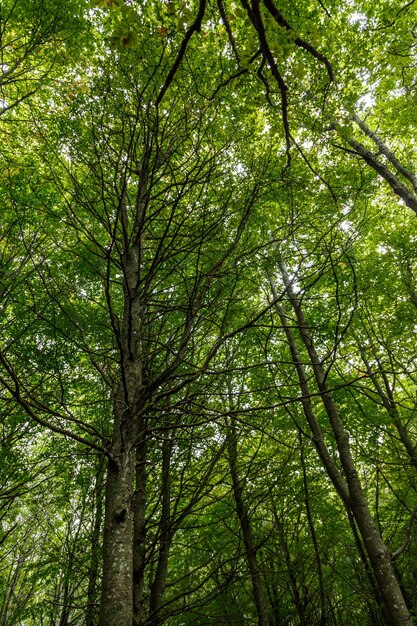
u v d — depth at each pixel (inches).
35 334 226.1
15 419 221.6
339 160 301.7
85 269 211.5
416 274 348.8
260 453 273.1
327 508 290.5
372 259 327.9
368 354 315.6
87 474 257.8
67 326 214.2
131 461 111.7
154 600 172.9
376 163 324.8
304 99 229.5
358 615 327.3
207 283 142.5
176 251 153.7
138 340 135.0
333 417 248.1
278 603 281.1
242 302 223.9
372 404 328.5
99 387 257.3
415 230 344.2
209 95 173.6
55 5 212.4
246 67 104.7
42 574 244.7
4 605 260.7
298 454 276.2
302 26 250.8
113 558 93.0
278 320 327.9
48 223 198.8
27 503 258.7
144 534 152.1
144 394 120.1
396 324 325.4
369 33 278.7
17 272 171.6
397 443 319.3
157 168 146.7
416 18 286.2
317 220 223.0
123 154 160.9
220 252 175.0
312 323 304.2
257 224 218.5
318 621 276.5
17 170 215.9
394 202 394.6
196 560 270.5
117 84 159.0
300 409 314.7
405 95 343.6
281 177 185.3
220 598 259.1
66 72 228.5
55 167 207.6
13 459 221.3
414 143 398.6
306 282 287.6
